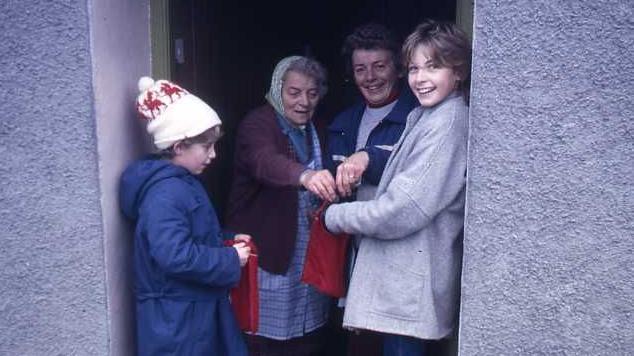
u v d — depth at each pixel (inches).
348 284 99.0
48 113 80.9
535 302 78.2
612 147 73.7
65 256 83.9
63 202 82.7
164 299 85.7
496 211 77.4
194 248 83.7
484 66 75.4
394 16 166.1
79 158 81.7
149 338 86.0
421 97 85.6
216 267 85.2
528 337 79.1
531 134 75.2
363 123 104.5
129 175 86.3
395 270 86.4
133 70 93.5
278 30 183.9
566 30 72.8
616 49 72.1
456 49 83.1
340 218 88.7
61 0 78.7
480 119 76.3
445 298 87.0
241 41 153.1
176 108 85.8
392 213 83.4
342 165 91.4
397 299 86.1
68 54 79.7
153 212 83.0
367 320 88.0
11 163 81.9
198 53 121.7
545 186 75.7
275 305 109.3
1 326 85.2
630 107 72.7
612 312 76.5
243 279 94.5
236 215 111.6
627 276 75.5
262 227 109.0
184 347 85.5
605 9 71.7
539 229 76.7
